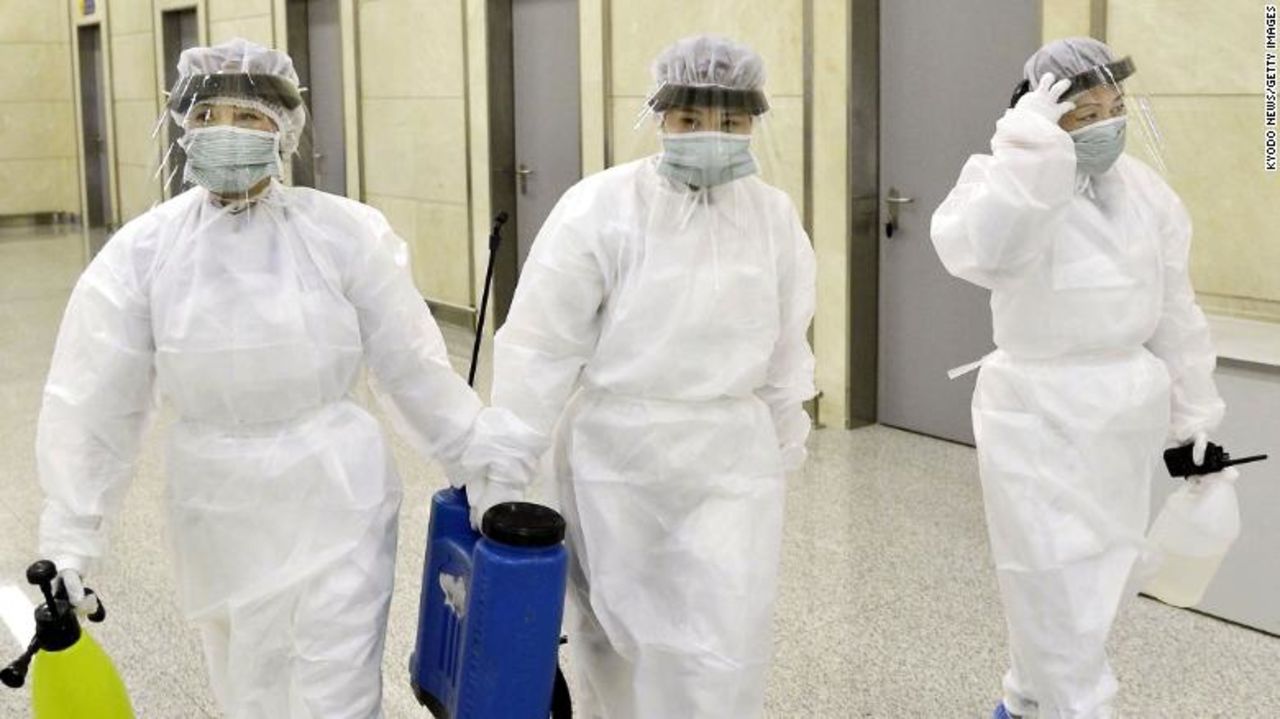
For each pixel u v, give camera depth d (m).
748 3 5.36
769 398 2.40
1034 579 2.47
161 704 2.98
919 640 3.28
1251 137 3.72
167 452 2.07
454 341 7.14
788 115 5.27
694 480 2.22
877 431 5.31
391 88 7.96
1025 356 2.50
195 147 1.95
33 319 7.96
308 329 2.00
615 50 6.14
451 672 2.08
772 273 2.26
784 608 3.50
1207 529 2.64
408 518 4.23
